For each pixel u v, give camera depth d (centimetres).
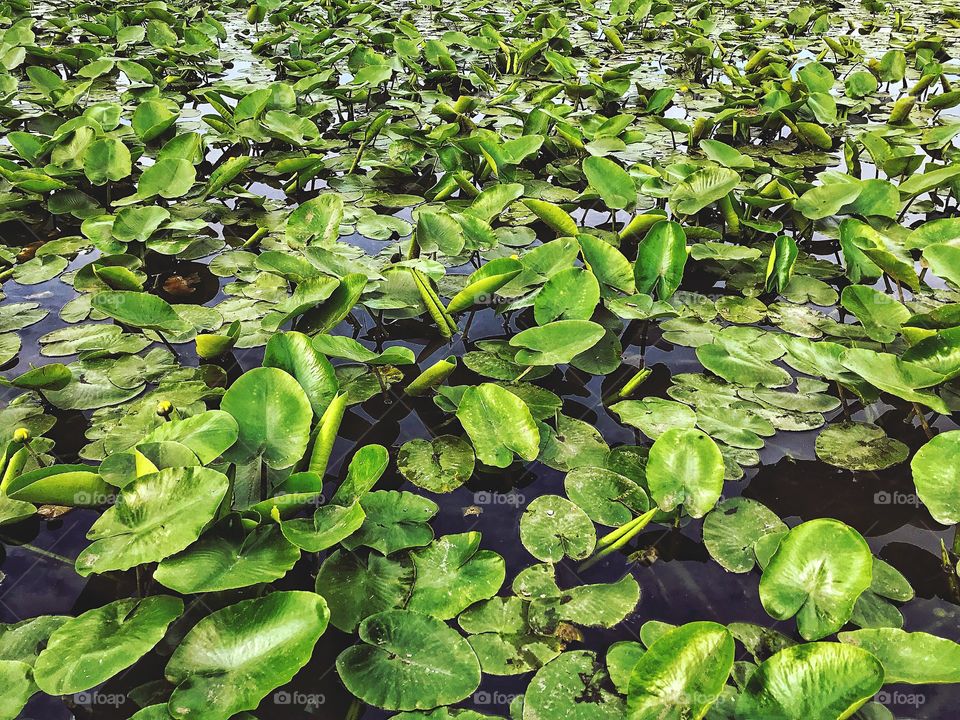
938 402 211
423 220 338
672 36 859
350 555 191
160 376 266
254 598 183
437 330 305
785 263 309
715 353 275
